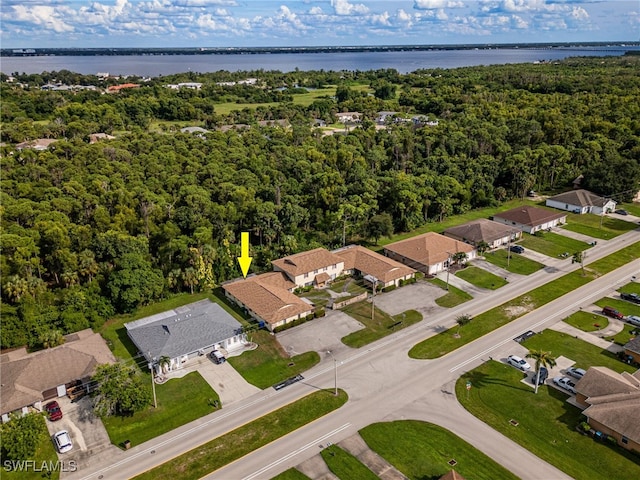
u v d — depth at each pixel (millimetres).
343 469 51594
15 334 72188
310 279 92250
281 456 53469
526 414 59594
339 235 110438
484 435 56312
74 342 71312
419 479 50250
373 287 87938
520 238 114312
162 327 73625
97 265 86562
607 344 73562
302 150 154375
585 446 54500
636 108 193875
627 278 94312
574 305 84875
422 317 81938
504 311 83312
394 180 127438
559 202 134000
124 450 54688
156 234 98438
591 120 182875
